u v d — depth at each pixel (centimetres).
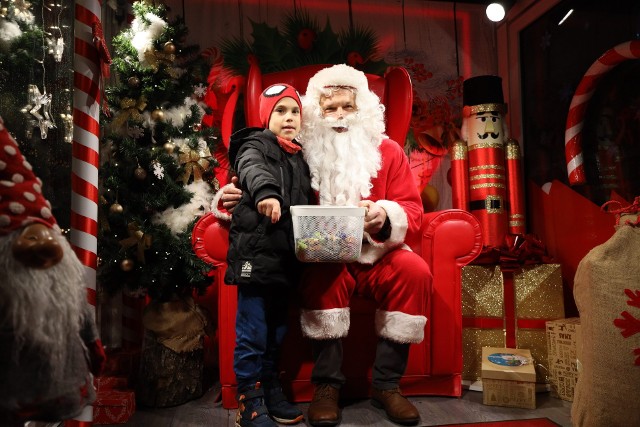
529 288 242
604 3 269
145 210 239
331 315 195
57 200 212
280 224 187
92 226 173
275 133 203
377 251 207
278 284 186
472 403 219
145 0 268
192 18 330
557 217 304
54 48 205
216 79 330
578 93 267
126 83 245
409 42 352
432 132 352
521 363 220
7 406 101
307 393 218
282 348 216
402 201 222
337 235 176
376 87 276
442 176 352
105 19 307
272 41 338
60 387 105
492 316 245
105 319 308
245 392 185
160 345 225
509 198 304
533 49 329
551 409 211
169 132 245
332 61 343
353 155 217
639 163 243
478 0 355
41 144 196
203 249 212
